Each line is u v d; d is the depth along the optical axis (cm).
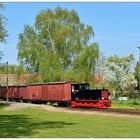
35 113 5131
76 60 7912
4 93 9294
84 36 8062
